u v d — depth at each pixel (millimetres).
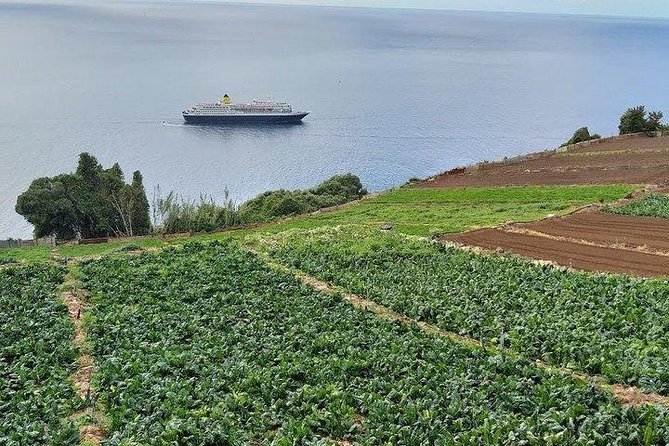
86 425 24672
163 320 35844
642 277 41188
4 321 36406
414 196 80812
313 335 32531
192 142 160125
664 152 90750
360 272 44656
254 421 23859
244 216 82125
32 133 161625
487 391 24766
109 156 143000
